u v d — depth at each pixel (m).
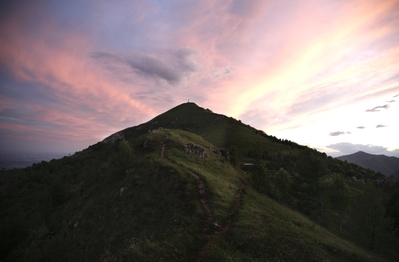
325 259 19.39
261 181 51.03
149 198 32.19
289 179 60.91
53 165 149.50
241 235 21.09
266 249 19.56
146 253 19.42
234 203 30.23
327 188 50.34
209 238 21.47
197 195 29.94
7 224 54.22
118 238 27.78
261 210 29.28
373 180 96.62
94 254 29.03
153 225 26.47
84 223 38.97
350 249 23.91
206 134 168.75
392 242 43.97
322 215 48.09
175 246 20.11
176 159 45.41
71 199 59.53
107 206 38.88
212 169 46.69
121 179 46.19
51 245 40.56
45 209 62.09
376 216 40.59
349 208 47.78
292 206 52.00
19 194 112.81
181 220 24.97
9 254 49.12
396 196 53.41
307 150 52.44
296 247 20.44
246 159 106.19
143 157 48.97
